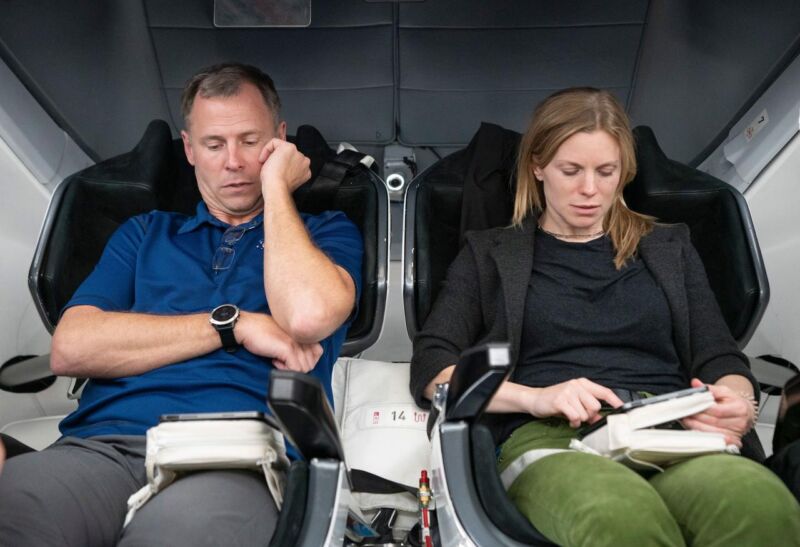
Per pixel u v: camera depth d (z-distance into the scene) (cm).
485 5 264
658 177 216
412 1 262
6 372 231
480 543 139
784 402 165
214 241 206
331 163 219
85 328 182
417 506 202
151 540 141
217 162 200
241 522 148
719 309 199
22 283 261
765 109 267
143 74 278
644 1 264
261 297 194
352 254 203
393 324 286
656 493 142
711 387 166
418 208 216
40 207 265
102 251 218
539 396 174
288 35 271
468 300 199
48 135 273
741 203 212
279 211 189
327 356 193
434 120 284
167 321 182
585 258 196
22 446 180
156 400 178
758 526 136
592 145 187
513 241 199
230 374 181
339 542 139
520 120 284
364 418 216
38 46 270
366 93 280
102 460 166
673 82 277
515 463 170
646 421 156
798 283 260
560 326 189
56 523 150
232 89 200
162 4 266
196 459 150
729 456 152
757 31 265
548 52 272
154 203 218
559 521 144
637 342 188
